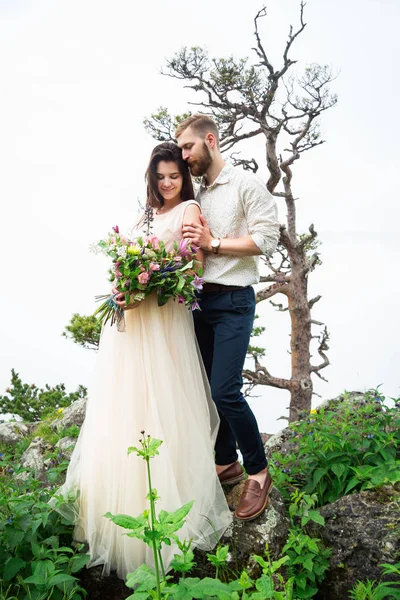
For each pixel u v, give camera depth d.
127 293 2.88
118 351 2.97
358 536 2.89
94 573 2.75
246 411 3.01
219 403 2.98
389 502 3.03
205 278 3.08
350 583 2.81
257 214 3.05
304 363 12.52
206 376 3.24
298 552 2.82
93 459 2.81
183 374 3.04
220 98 11.88
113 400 2.88
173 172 3.12
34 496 2.88
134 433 2.78
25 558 2.61
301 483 3.55
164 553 2.62
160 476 2.68
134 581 1.83
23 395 10.96
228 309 3.08
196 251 2.99
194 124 3.15
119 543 2.71
